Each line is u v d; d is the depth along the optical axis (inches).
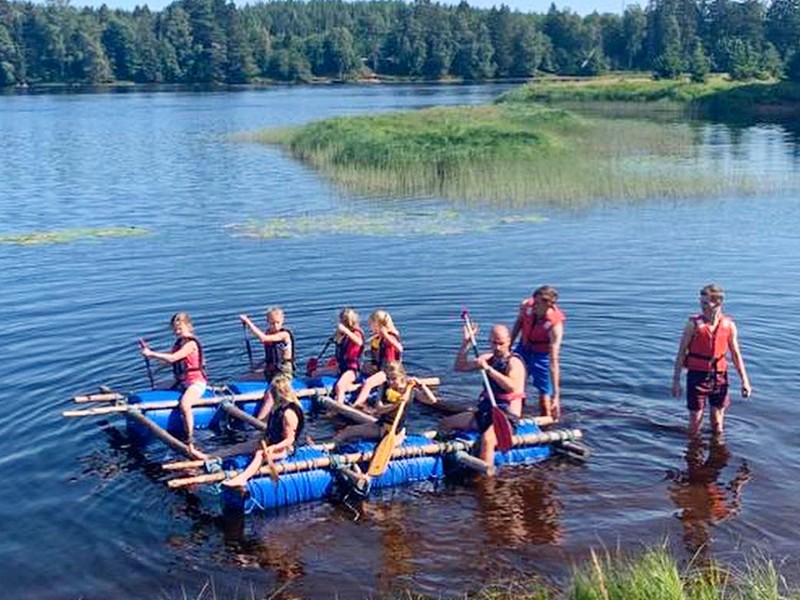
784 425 418.0
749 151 1584.6
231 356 531.2
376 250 813.2
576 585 280.2
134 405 437.7
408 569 314.5
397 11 7568.9
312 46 6131.9
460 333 562.6
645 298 633.0
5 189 1305.4
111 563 321.1
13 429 433.1
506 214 1004.6
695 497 356.8
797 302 617.6
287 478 366.9
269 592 302.2
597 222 948.6
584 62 5753.0
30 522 349.1
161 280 717.9
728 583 292.2
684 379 478.3
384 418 398.0
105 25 5743.1
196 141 2001.7
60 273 751.7
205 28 5659.5
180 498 370.0
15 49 5172.2
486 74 5989.2
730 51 4330.7
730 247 810.8
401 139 1503.4
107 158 1691.7
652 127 2020.2
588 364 499.8
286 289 677.3
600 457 395.2
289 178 1350.9
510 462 395.5
